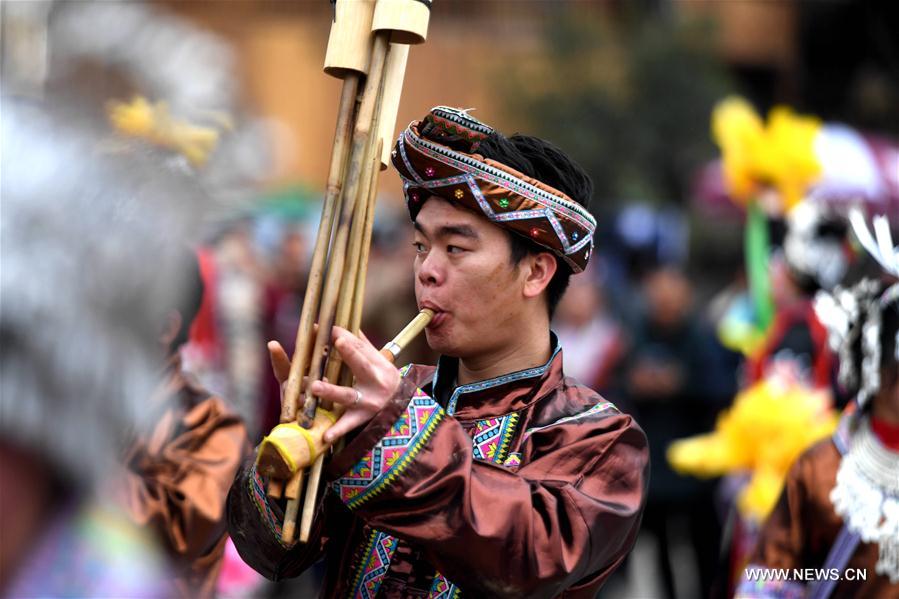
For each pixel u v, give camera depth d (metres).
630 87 37.69
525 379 5.80
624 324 17.73
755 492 12.33
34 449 2.75
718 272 35.47
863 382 8.52
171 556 6.76
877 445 8.37
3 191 2.74
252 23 31.52
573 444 5.56
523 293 5.69
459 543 4.98
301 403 4.92
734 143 15.38
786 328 13.34
